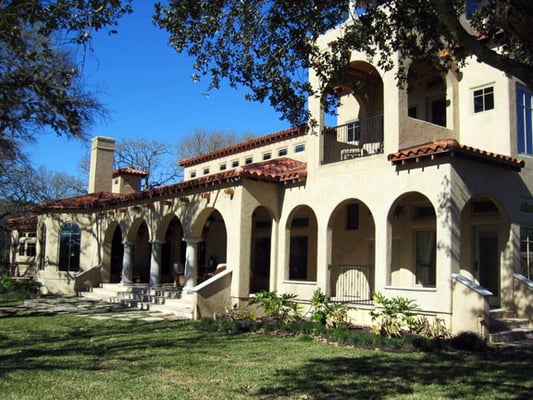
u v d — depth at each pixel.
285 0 10.24
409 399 7.51
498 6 6.45
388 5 10.76
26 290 25.05
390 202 14.64
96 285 26.06
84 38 9.49
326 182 16.66
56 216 27.23
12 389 7.76
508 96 15.80
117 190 33.19
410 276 17.12
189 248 19.41
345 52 11.62
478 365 9.90
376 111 19.42
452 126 16.64
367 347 11.73
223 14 10.27
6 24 10.03
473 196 13.84
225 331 14.11
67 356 10.46
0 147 18.41
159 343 12.16
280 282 17.66
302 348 11.60
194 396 7.49
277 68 10.92
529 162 16.02
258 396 7.54
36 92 17.05
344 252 19.11
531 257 15.59
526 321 14.28
